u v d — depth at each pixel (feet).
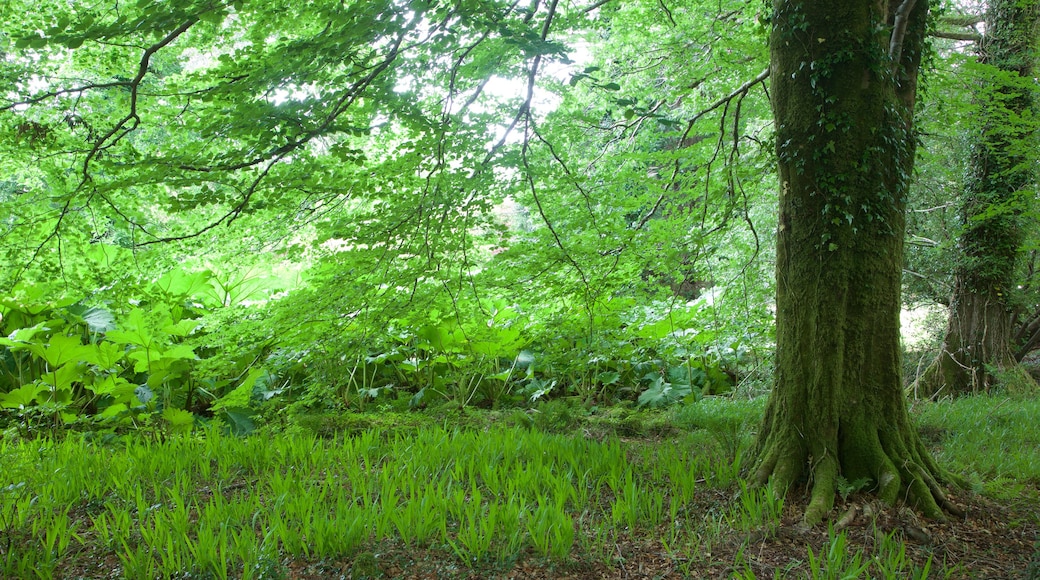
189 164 14.67
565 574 12.82
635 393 33.96
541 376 34.55
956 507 15.88
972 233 33.35
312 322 20.61
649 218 24.67
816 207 17.26
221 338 23.35
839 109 16.88
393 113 15.11
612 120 25.75
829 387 16.94
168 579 12.08
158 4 11.78
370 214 17.54
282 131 14.25
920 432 23.17
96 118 17.40
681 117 33.32
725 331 31.55
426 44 14.30
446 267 20.51
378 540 13.62
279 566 12.60
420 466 18.03
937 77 25.48
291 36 17.72
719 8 28.53
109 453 20.17
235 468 18.88
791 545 14.15
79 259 19.42
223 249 21.13
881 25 16.80
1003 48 31.89
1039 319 37.73
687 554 13.50
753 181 25.18
